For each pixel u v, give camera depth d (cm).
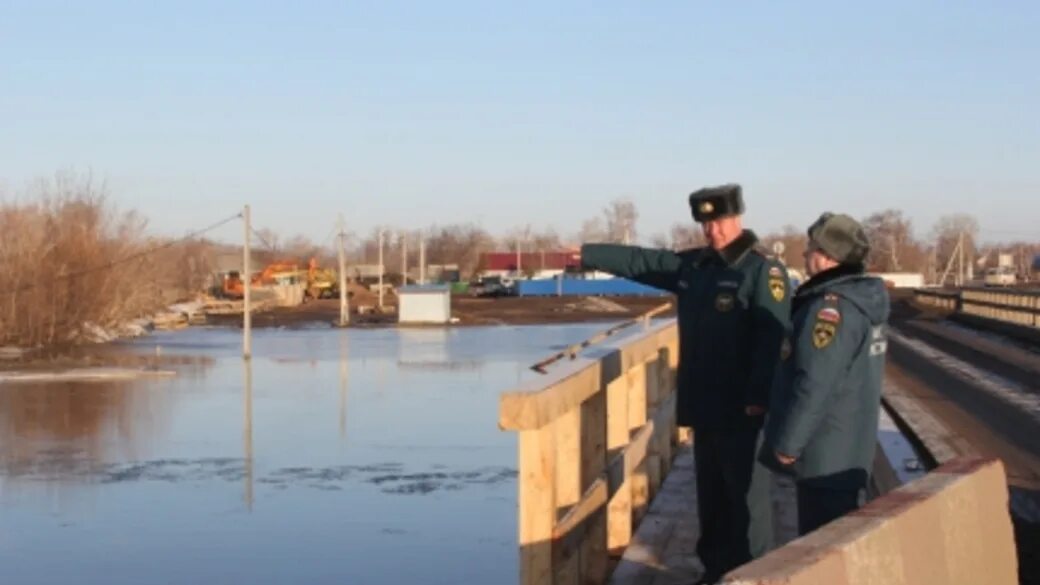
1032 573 841
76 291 6712
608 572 788
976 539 512
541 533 577
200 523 2081
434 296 8019
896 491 479
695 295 721
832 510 588
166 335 7212
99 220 7212
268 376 4625
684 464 1178
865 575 379
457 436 2998
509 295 10894
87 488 2416
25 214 6712
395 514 2105
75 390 4238
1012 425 1644
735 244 713
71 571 1762
